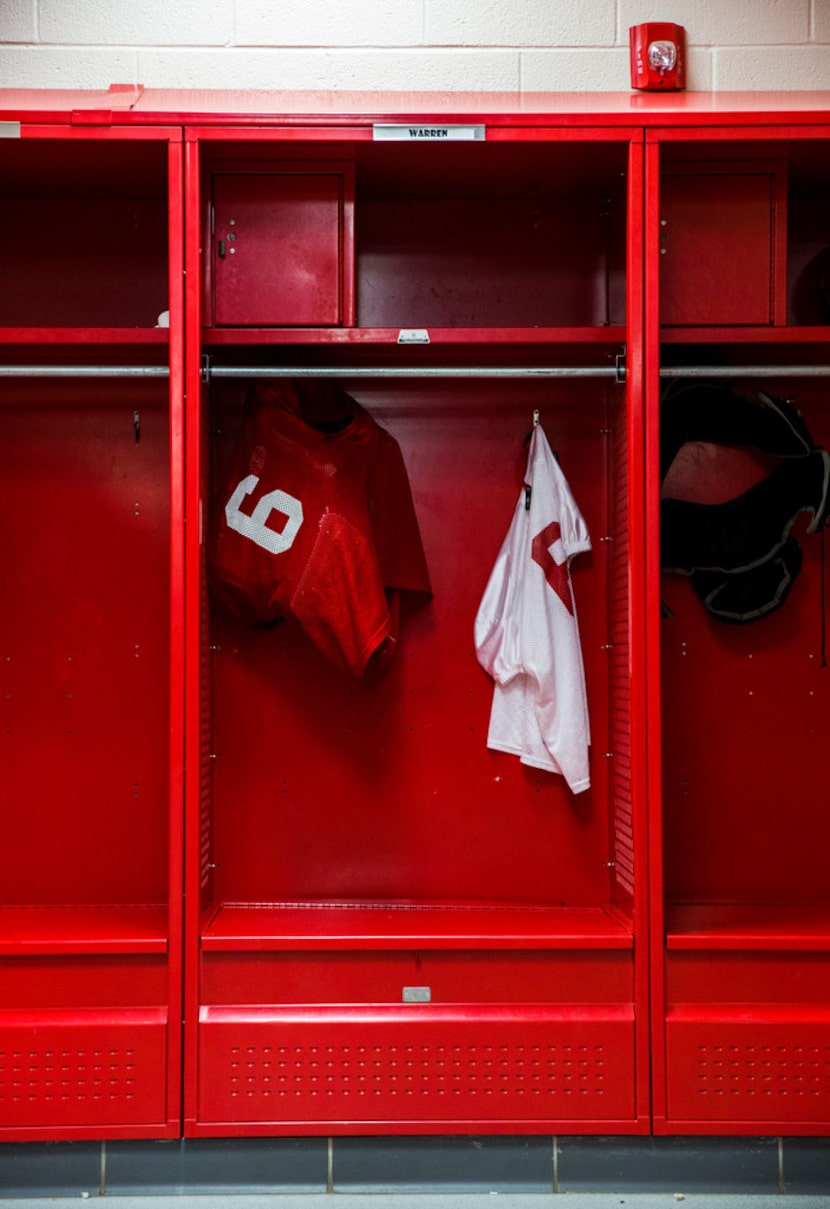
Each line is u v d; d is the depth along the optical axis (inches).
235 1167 80.8
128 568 95.5
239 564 86.1
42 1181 80.6
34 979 80.4
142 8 96.2
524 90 97.1
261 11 96.4
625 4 97.5
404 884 95.0
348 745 95.3
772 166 85.9
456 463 96.9
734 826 96.6
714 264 86.0
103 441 95.6
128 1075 79.5
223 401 95.1
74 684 95.0
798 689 97.1
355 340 83.4
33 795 94.3
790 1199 80.5
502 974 81.4
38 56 95.7
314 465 85.8
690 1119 80.1
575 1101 80.4
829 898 96.2
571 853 95.0
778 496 94.4
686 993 81.4
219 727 94.8
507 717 94.0
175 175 81.0
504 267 96.7
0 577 95.0
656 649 81.4
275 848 94.7
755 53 97.8
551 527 91.0
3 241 95.7
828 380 97.0
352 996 81.1
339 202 85.0
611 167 88.6
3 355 90.5
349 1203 79.0
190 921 80.3
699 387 94.9
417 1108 80.1
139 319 96.0
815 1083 80.3
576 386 96.5
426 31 97.1
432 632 96.2
